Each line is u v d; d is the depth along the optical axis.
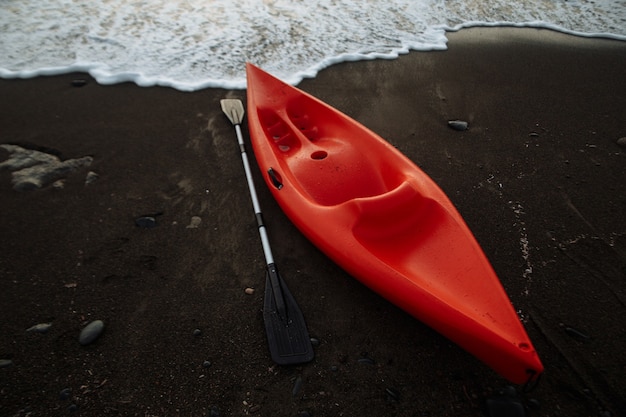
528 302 2.16
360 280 2.03
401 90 4.11
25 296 2.11
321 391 1.80
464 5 5.90
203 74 4.11
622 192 2.91
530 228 2.61
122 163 3.02
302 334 1.97
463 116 3.75
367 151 2.69
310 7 5.42
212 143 3.29
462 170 3.11
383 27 5.24
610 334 2.02
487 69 4.52
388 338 2.01
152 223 2.57
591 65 4.64
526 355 1.50
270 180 2.53
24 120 3.34
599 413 1.72
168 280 2.25
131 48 4.33
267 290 2.13
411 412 1.74
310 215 2.24
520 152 3.31
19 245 2.38
